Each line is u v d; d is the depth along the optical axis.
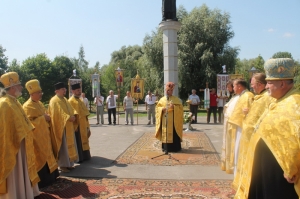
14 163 3.86
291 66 2.45
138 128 13.15
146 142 9.24
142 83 14.98
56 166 5.21
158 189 4.72
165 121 7.54
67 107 5.91
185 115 11.68
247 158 2.69
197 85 26.06
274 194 2.34
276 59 2.48
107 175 5.55
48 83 33.38
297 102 2.30
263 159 2.42
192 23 25.95
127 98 14.70
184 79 25.38
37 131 4.88
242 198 2.69
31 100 5.02
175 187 4.80
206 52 24.80
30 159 4.18
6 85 4.12
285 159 2.21
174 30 10.66
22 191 4.04
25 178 4.11
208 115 14.83
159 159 6.81
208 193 4.49
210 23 25.75
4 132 3.81
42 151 4.90
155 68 26.92
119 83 15.72
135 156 7.17
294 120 2.22
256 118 3.23
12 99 4.12
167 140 7.50
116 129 12.84
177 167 6.05
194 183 4.98
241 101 4.45
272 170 2.36
